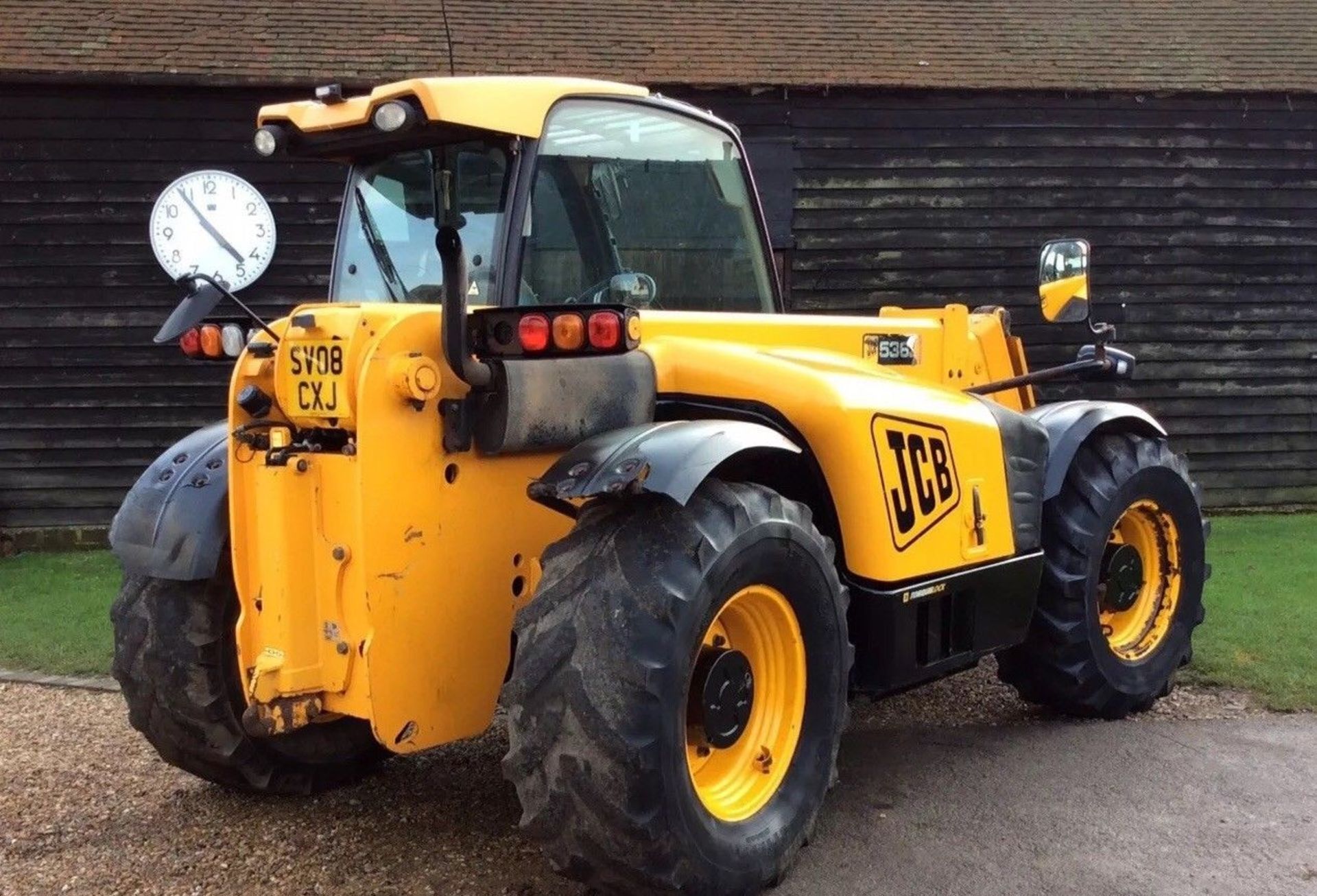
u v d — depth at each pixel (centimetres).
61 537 991
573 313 270
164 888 320
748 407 342
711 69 1020
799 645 317
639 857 265
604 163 349
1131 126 1082
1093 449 457
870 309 1067
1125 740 436
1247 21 1197
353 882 321
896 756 421
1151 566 485
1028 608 414
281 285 1011
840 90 1023
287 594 296
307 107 334
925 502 363
